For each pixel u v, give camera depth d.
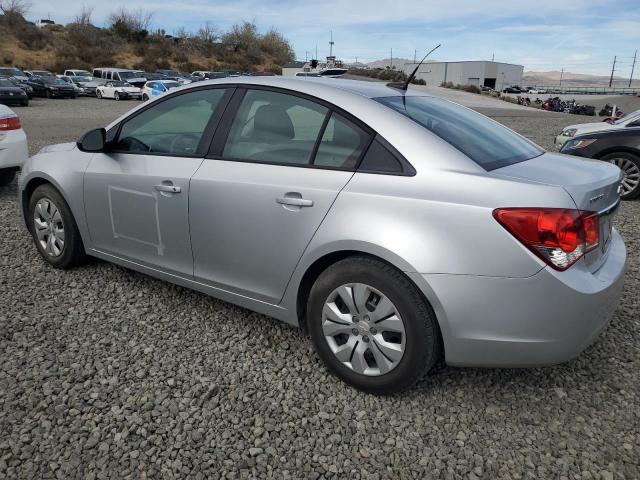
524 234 2.38
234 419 2.62
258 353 3.22
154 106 3.71
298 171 2.93
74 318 3.58
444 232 2.49
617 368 3.12
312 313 2.93
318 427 2.59
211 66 66.56
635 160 7.64
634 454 2.44
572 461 2.40
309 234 2.83
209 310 3.73
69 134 14.06
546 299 2.40
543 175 2.62
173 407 2.69
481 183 2.51
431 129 2.81
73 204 4.03
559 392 2.89
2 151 6.57
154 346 3.26
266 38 78.56
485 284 2.44
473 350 2.55
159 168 3.48
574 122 24.56
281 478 2.28
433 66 91.81
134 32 63.66
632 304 3.94
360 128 2.83
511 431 2.59
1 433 2.47
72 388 2.82
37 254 4.71
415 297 2.58
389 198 2.61
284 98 3.12
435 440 2.52
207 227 3.26
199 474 2.28
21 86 28.77
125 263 3.87
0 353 3.13
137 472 2.28
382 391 2.77
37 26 61.84
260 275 3.11
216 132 3.32
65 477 2.24
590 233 2.52
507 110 36.81
